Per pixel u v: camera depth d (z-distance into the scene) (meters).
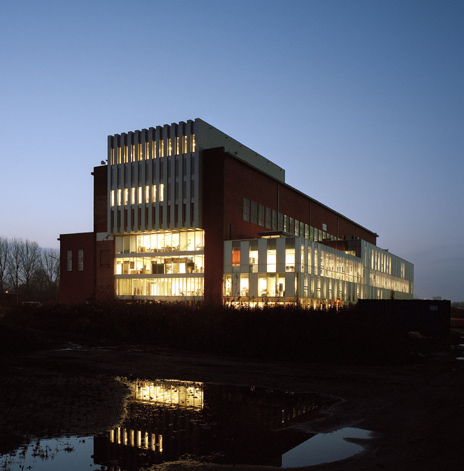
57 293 113.12
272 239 51.53
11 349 22.16
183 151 55.94
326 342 21.31
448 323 36.03
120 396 13.07
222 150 54.16
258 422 10.46
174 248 57.12
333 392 14.00
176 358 21.05
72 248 63.62
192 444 8.84
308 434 9.52
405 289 99.62
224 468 7.57
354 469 7.38
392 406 12.09
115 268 60.38
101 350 23.36
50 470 7.53
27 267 115.56
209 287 53.38
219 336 23.75
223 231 53.38
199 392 13.86
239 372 17.55
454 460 7.66
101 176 62.66
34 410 11.16
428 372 18.02
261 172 61.41
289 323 22.34
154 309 30.56
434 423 10.26
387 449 8.45
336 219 86.75
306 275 51.72
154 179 57.69
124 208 59.44
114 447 8.68
